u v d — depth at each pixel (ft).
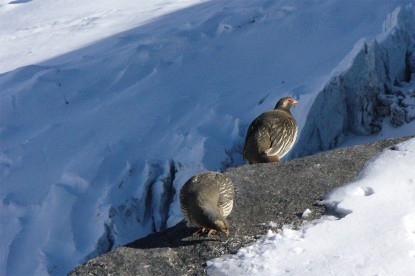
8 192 67.62
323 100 61.21
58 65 92.48
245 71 77.05
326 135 61.46
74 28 115.75
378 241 18.49
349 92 62.13
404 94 62.85
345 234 19.19
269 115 29.68
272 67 76.33
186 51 85.46
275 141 28.55
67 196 63.41
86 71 86.43
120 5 127.03
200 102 71.41
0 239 62.75
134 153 66.08
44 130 74.79
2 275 59.16
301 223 20.85
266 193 23.20
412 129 60.08
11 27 127.34
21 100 83.05
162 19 108.27
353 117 62.39
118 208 60.44
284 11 89.81
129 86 80.94
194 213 20.48
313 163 25.11
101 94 81.05
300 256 18.40
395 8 78.28
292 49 79.41
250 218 21.77
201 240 20.76
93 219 60.44
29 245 61.05
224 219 20.07
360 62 62.64
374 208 20.47
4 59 105.91
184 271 19.26
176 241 21.01
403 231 18.81
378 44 64.03
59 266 57.88
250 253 19.15
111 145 68.23
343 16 83.56
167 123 69.62
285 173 24.58
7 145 75.20
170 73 79.97
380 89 63.82
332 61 72.59
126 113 73.67
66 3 135.95
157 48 87.76
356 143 61.77
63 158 69.67
